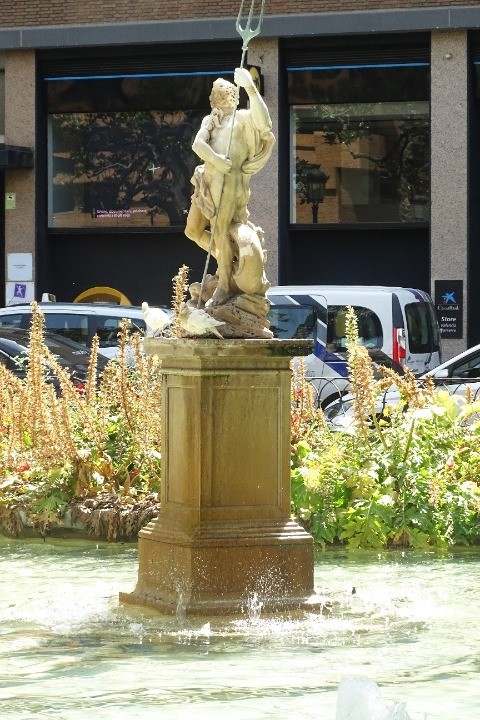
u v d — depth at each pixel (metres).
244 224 9.05
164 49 31.55
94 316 25.89
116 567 11.07
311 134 31.27
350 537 12.14
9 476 13.28
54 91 32.41
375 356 25.95
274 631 8.28
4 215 33.28
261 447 8.78
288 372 8.80
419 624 8.52
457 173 29.95
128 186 32.41
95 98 32.22
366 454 12.56
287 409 8.82
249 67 30.72
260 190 31.03
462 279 29.98
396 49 30.52
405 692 6.70
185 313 8.69
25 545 12.41
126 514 12.47
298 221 31.50
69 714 6.28
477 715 6.19
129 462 13.27
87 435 13.48
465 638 8.10
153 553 9.02
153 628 8.37
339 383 20.00
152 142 32.12
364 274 31.94
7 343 22.33
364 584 10.09
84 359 22.00
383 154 30.94
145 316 9.52
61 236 33.22
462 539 12.23
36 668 7.35
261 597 8.73
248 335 8.80
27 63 32.19
